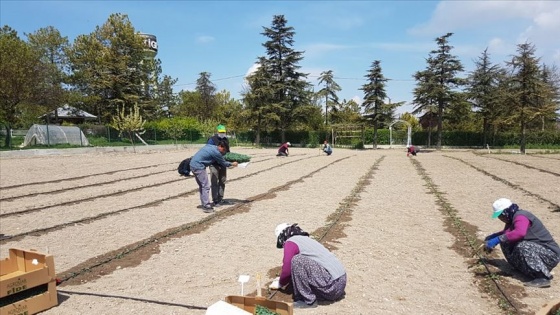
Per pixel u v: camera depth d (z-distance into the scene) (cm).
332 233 938
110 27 5959
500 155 3550
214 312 421
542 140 5256
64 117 5925
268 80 5766
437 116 5397
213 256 783
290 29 5862
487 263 716
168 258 775
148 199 1410
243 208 1236
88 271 711
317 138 5959
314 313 531
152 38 7356
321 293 554
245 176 2030
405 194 1458
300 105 5894
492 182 1731
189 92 8869
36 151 3472
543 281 610
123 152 4066
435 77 5031
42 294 550
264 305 459
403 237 902
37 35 5847
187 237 918
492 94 5059
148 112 6012
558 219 1039
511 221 650
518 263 634
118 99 5578
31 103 4266
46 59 5744
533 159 2989
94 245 876
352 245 841
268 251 810
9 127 3609
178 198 1420
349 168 2406
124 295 600
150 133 5297
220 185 1306
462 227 963
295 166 2544
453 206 1226
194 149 4794
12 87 3753
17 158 3150
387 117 5397
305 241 569
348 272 686
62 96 4734
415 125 7519
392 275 673
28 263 581
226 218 1105
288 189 1605
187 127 5706
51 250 846
